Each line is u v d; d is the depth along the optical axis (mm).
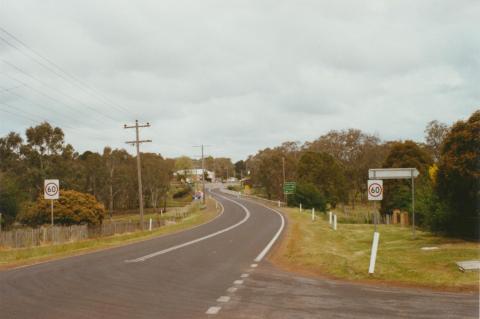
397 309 8594
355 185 93250
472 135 21047
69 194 53406
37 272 13188
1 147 76000
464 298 9625
